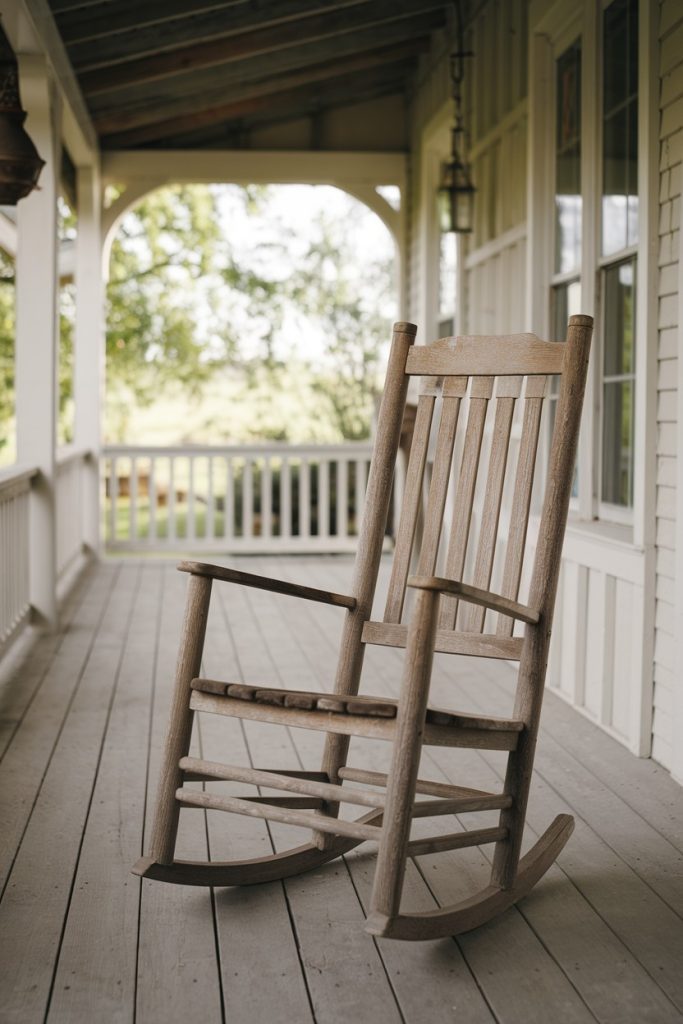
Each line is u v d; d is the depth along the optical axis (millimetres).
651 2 3381
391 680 4621
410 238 8148
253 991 2096
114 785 3232
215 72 6719
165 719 3959
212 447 8609
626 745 3646
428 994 2096
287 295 15836
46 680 4535
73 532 7449
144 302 15188
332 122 8195
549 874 2652
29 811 3014
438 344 2764
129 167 7988
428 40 7285
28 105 5027
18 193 4129
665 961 2234
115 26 5324
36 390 5336
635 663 3543
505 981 2148
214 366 15648
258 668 4801
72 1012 2016
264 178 8102
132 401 15289
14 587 4969
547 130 4770
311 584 7332
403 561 2723
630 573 3566
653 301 3400
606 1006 2062
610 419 4141
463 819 3035
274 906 2459
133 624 5797
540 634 2457
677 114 3256
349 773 2645
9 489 4703
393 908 2111
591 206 4148
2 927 2340
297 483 11117
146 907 2443
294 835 2861
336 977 2154
